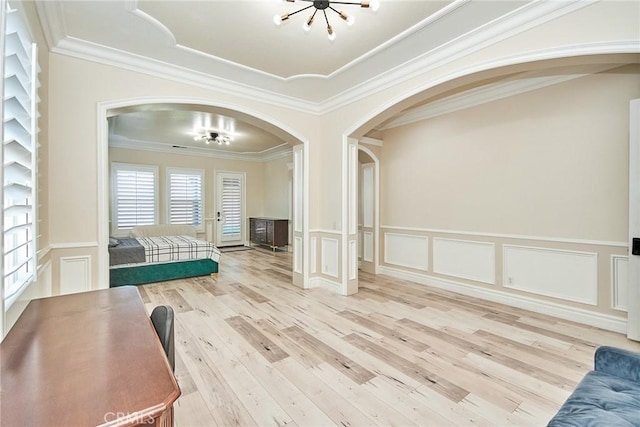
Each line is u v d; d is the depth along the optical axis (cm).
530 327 307
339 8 227
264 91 394
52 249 267
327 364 238
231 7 227
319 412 184
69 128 277
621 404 123
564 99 329
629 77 288
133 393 83
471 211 415
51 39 255
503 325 312
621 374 144
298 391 204
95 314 143
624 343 271
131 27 253
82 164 283
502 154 380
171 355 121
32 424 70
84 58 283
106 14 234
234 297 409
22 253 170
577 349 261
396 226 523
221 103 362
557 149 334
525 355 251
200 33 262
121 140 686
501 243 383
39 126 225
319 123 457
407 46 283
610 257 301
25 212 162
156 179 746
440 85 297
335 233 434
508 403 192
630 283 275
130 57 300
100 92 291
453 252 438
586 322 314
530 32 234
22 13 159
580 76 318
